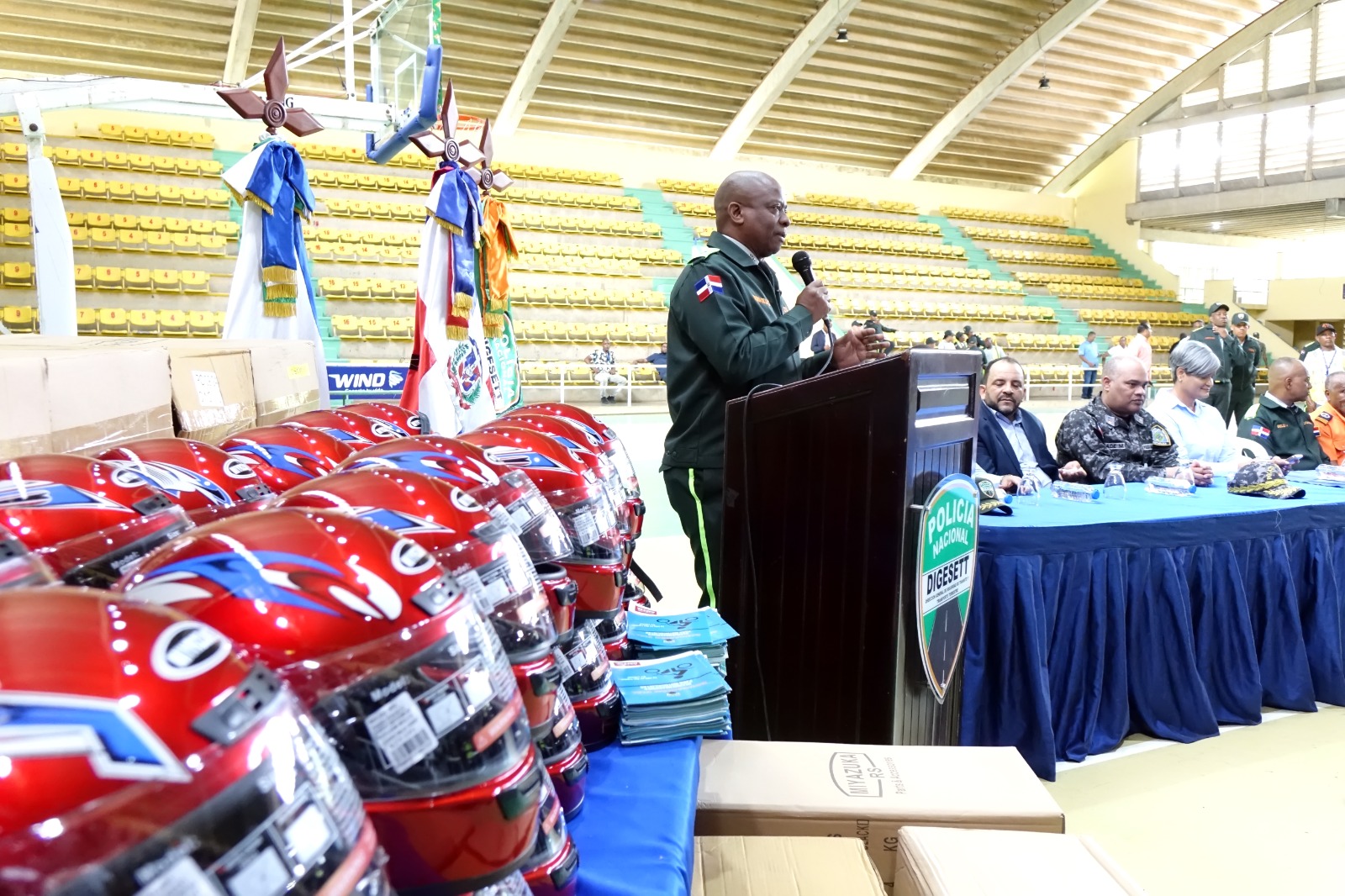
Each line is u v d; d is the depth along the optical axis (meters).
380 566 0.48
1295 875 1.88
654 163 16.05
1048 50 15.94
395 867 0.47
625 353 13.09
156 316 10.53
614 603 0.99
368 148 3.38
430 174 13.95
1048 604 2.35
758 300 2.07
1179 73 17.17
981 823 1.12
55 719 0.27
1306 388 4.19
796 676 1.74
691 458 2.12
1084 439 3.36
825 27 13.94
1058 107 17.66
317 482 0.64
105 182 11.46
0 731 0.27
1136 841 2.01
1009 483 2.88
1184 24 16.03
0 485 0.54
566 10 12.52
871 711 1.63
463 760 0.48
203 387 1.15
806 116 16.36
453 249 2.83
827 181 17.52
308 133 3.03
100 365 0.93
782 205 2.17
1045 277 17.75
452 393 2.81
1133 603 2.52
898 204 17.88
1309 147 15.64
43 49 11.28
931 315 15.46
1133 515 2.53
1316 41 15.27
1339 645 2.95
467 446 0.80
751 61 14.90
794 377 2.16
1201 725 2.61
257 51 12.03
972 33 15.30
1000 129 17.94
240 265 2.90
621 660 1.18
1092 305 17.61
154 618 0.33
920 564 1.60
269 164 2.90
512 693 0.54
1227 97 16.75
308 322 3.10
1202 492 3.12
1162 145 18.05
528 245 13.99
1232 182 16.84
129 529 0.54
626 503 1.17
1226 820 2.12
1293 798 2.24
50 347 1.08
